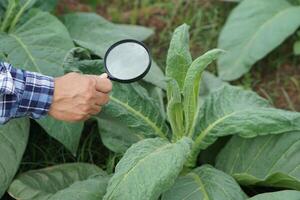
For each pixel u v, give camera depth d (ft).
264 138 7.84
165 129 8.14
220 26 11.18
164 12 11.50
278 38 10.08
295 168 7.56
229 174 7.93
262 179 7.52
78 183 7.43
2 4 9.52
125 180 6.76
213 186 7.34
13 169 7.79
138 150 7.06
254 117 7.59
